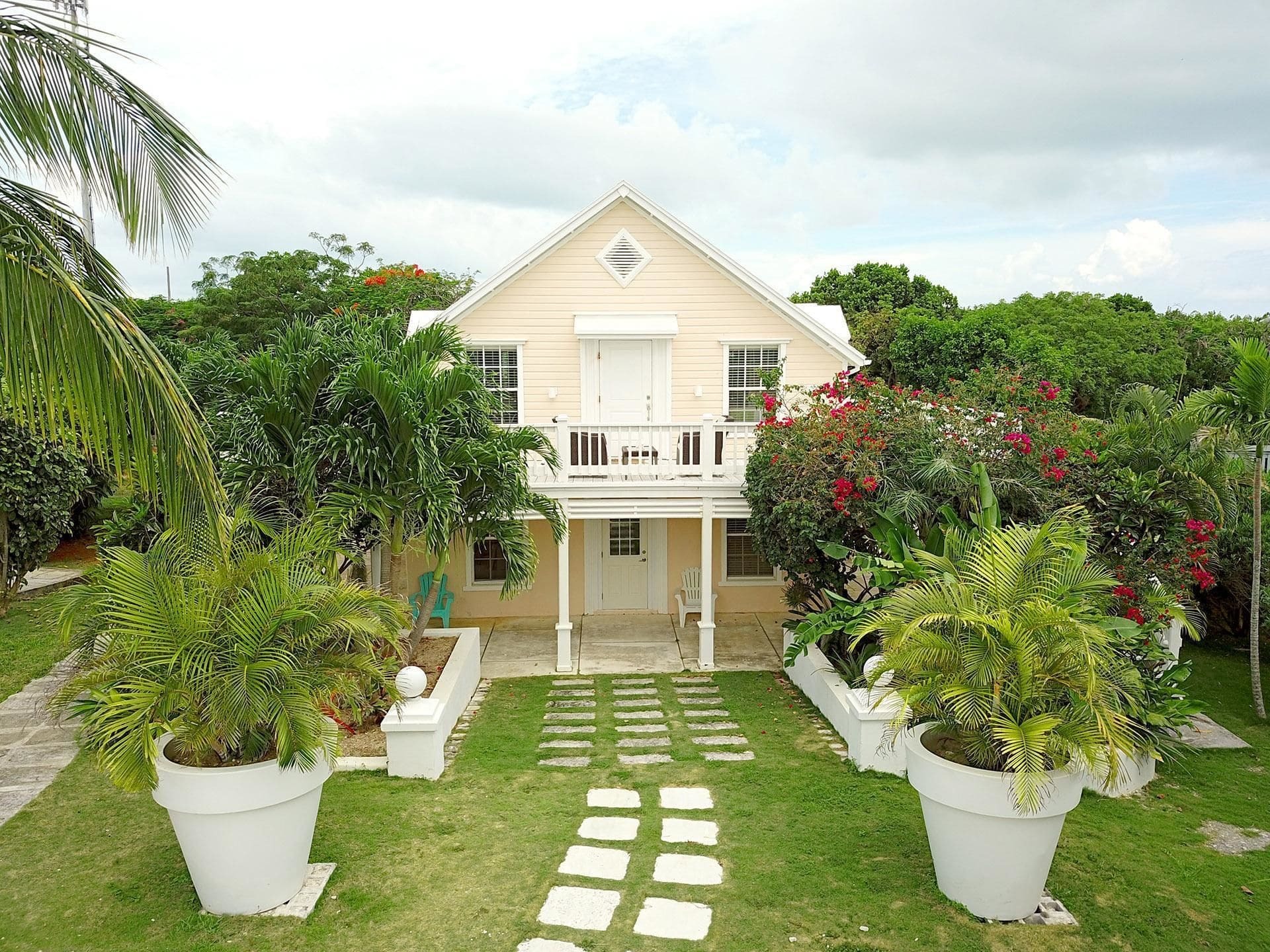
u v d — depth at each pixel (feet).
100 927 17.31
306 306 94.48
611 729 31.63
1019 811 16.30
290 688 16.90
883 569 29.12
